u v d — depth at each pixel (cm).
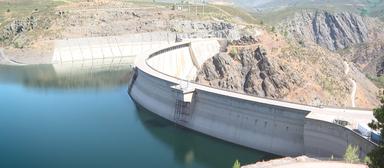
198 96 13700
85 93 19838
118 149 12144
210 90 13525
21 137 13062
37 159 11206
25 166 10675
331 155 10244
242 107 12375
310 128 10669
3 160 11075
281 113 11556
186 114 13950
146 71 17362
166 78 15688
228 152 12119
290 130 11425
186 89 13738
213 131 13062
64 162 11031
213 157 11756
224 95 12794
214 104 13162
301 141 11194
